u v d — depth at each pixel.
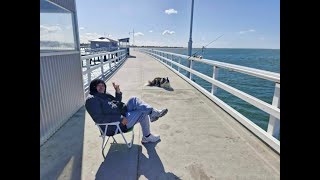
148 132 3.38
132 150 3.20
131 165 2.82
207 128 4.04
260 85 15.13
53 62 3.73
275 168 2.78
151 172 2.69
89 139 3.52
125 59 21.78
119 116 2.98
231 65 4.83
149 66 14.78
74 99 4.72
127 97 6.34
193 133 3.82
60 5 3.98
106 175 2.61
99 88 2.99
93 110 2.89
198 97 6.38
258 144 3.42
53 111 3.70
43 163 2.82
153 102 5.82
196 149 3.25
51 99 3.63
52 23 3.67
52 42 3.69
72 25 4.74
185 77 9.16
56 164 2.80
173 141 3.51
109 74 10.69
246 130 3.96
